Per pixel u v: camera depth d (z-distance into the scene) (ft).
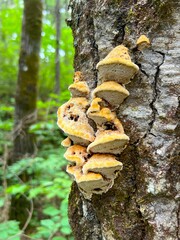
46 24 5.44
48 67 7.23
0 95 7.78
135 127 0.99
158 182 0.95
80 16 1.15
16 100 4.13
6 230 2.22
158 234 0.94
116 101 0.99
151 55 0.98
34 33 4.15
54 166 3.37
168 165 0.95
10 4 7.54
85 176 0.96
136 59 0.99
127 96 0.99
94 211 1.09
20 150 3.96
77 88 1.08
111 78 0.99
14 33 7.58
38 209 3.58
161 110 0.96
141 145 0.97
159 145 0.96
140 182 0.97
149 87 0.98
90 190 1.02
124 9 1.01
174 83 0.96
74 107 1.08
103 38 1.05
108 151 0.98
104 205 1.03
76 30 1.18
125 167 0.99
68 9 1.28
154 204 0.96
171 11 0.96
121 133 0.97
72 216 1.20
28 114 4.09
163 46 0.97
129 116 0.99
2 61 8.31
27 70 4.12
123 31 1.02
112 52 0.97
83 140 1.03
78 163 1.02
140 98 0.99
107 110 0.98
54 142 4.78
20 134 3.96
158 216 0.95
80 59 1.14
